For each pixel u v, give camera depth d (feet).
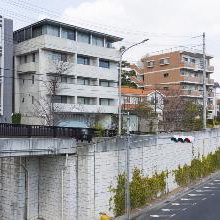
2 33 112.78
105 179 62.03
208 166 110.73
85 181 58.90
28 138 51.88
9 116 117.50
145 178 74.02
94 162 59.72
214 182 97.81
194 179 100.01
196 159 102.73
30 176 61.16
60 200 59.00
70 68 132.05
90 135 61.57
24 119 129.90
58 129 58.75
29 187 60.80
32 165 61.67
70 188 58.44
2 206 62.54
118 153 65.51
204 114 114.42
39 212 62.85
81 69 136.05
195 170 100.53
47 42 124.57
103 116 145.79
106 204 62.13
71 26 134.31
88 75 138.62
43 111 118.21
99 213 60.44
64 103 130.52
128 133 59.26
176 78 200.85
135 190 69.51
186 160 95.86
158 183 79.15
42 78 126.21
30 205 60.90
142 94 168.45
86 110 137.59
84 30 139.13
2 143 48.26
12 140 49.60
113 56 148.97
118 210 64.75
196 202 75.15
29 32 135.23
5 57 116.26
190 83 202.80
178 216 64.44
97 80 142.92
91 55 140.36
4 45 116.06
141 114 151.43
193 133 101.76
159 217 63.72
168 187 84.79
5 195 62.03
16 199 59.57
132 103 161.27
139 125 153.07
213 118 202.39
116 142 64.95
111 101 151.53
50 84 125.39
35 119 125.49
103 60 148.46
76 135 61.57
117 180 65.00
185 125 147.43
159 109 163.22
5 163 62.13
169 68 205.16
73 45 133.59
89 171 58.75
